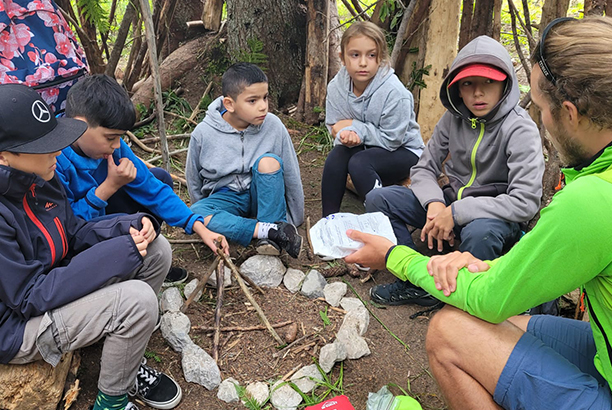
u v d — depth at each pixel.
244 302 2.35
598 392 1.30
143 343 1.67
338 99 3.01
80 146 1.94
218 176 2.66
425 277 1.60
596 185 1.19
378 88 2.85
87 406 1.82
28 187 1.58
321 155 3.75
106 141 1.90
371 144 2.90
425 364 2.09
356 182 2.86
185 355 1.99
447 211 2.28
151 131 3.88
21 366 1.67
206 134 2.64
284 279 2.47
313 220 3.03
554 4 2.77
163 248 1.95
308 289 2.39
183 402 1.88
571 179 1.37
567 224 1.21
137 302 1.60
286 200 2.82
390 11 3.54
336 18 4.20
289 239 2.42
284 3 4.06
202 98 4.05
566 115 1.25
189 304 2.25
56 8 2.32
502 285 1.36
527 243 1.30
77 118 1.85
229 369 2.02
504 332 1.45
